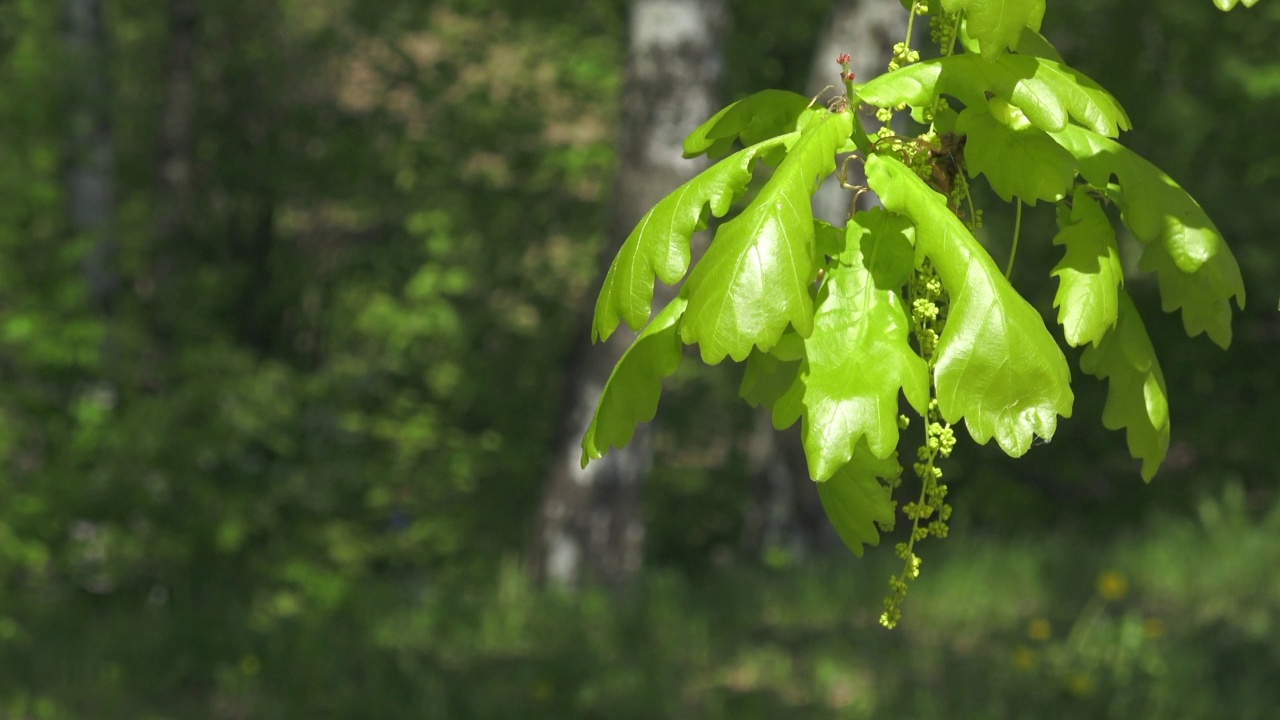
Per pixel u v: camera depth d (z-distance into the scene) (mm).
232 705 7004
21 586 8625
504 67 14133
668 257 1239
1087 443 13773
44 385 9180
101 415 8797
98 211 10141
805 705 6824
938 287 1270
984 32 1244
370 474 10680
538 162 13914
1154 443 1513
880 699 6762
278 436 9828
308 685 7266
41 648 7715
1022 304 1173
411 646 8086
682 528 13258
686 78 9242
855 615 8734
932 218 1209
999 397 1150
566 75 13984
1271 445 13234
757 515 12320
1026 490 13625
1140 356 1512
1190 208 1454
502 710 6832
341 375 11820
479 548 11906
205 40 13195
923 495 1279
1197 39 11547
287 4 13477
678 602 9094
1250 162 11898
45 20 10125
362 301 13711
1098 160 1441
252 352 11539
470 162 14164
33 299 9141
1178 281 1482
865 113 1392
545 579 9797
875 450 1150
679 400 13328
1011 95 1301
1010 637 7797
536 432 13312
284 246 13836
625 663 7613
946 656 7551
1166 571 9109
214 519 8922
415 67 13859
